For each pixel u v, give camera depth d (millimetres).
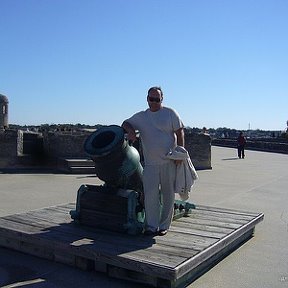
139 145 7676
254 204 9531
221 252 5496
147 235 5309
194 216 6590
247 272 4957
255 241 6289
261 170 18453
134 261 4352
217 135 63844
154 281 4344
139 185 5664
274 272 4977
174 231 5574
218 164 21578
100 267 4742
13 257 5262
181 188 5367
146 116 5406
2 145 15984
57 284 4457
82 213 5750
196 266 4664
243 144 27109
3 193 10391
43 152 17297
